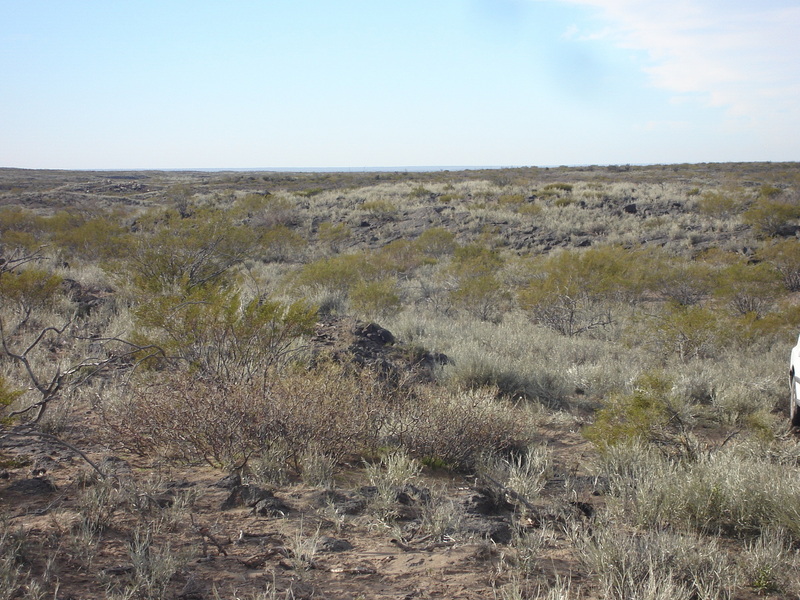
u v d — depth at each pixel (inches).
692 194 1593.3
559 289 628.4
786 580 146.0
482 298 673.6
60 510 153.4
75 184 2945.4
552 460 245.1
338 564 140.8
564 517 178.7
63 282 513.0
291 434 209.9
